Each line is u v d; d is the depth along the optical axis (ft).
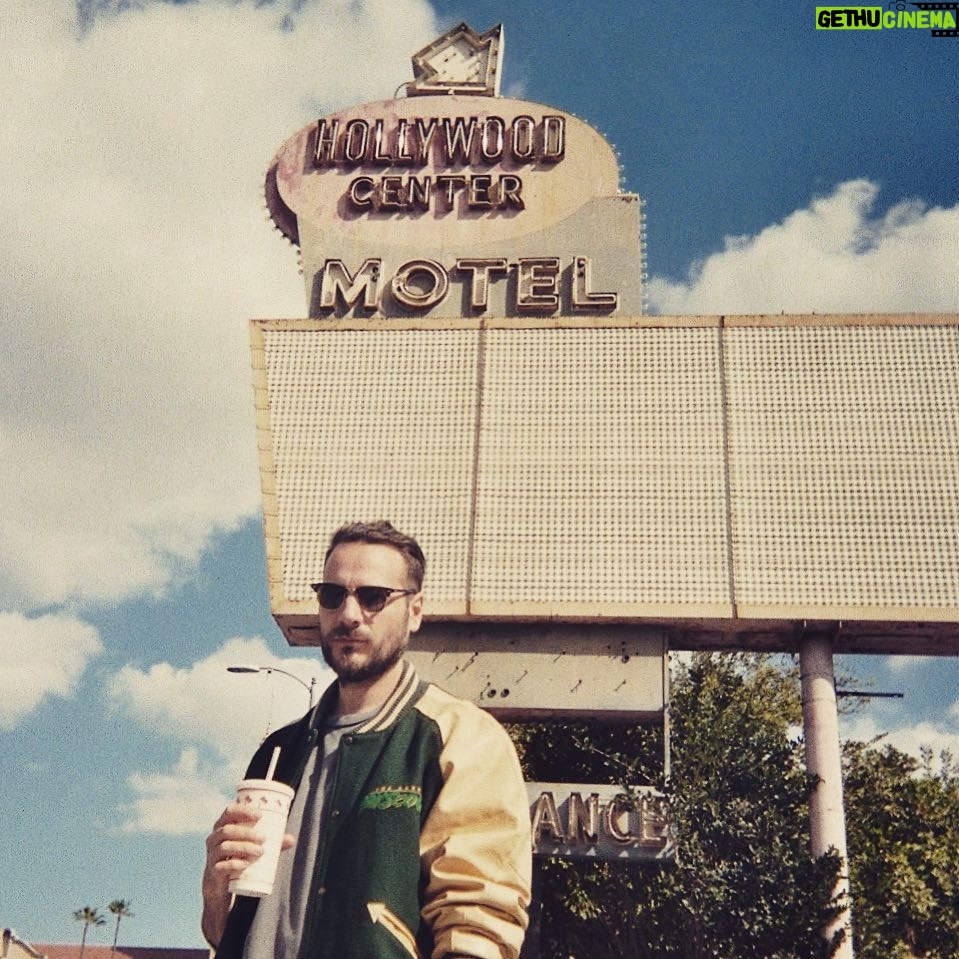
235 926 10.93
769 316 71.15
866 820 75.05
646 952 57.98
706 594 64.64
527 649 65.16
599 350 71.51
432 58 84.99
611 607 64.59
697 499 67.00
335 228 78.54
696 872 56.75
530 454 69.10
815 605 63.93
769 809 58.03
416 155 80.69
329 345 73.26
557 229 77.36
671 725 64.08
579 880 60.29
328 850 10.85
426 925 10.67
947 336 69.82
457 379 71.67
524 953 59.00
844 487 66.59
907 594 63.98
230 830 10.73
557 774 69.00
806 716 63.10
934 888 73.15
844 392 68.95
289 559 68.18
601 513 67.15
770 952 54.60
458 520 67.77
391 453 70.03
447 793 11.04
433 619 66.03
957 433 67.56
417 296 75.61
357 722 11.97
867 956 59.72
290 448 70.69
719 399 69.46
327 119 82.33
